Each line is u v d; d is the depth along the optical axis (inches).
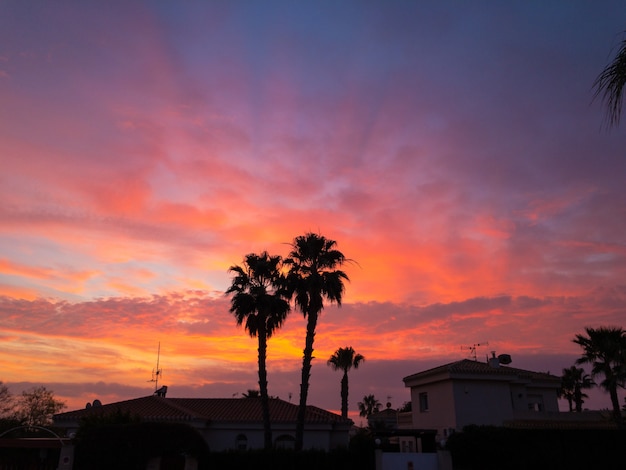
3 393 1947.6
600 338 1253.7
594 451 1021.8
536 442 1043.9
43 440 855.7
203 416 1197.7
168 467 874.1
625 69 244.1
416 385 1444.4
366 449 988.6
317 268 1216.2
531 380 1480.1
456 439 1096.2
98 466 826.2
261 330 1145.4
